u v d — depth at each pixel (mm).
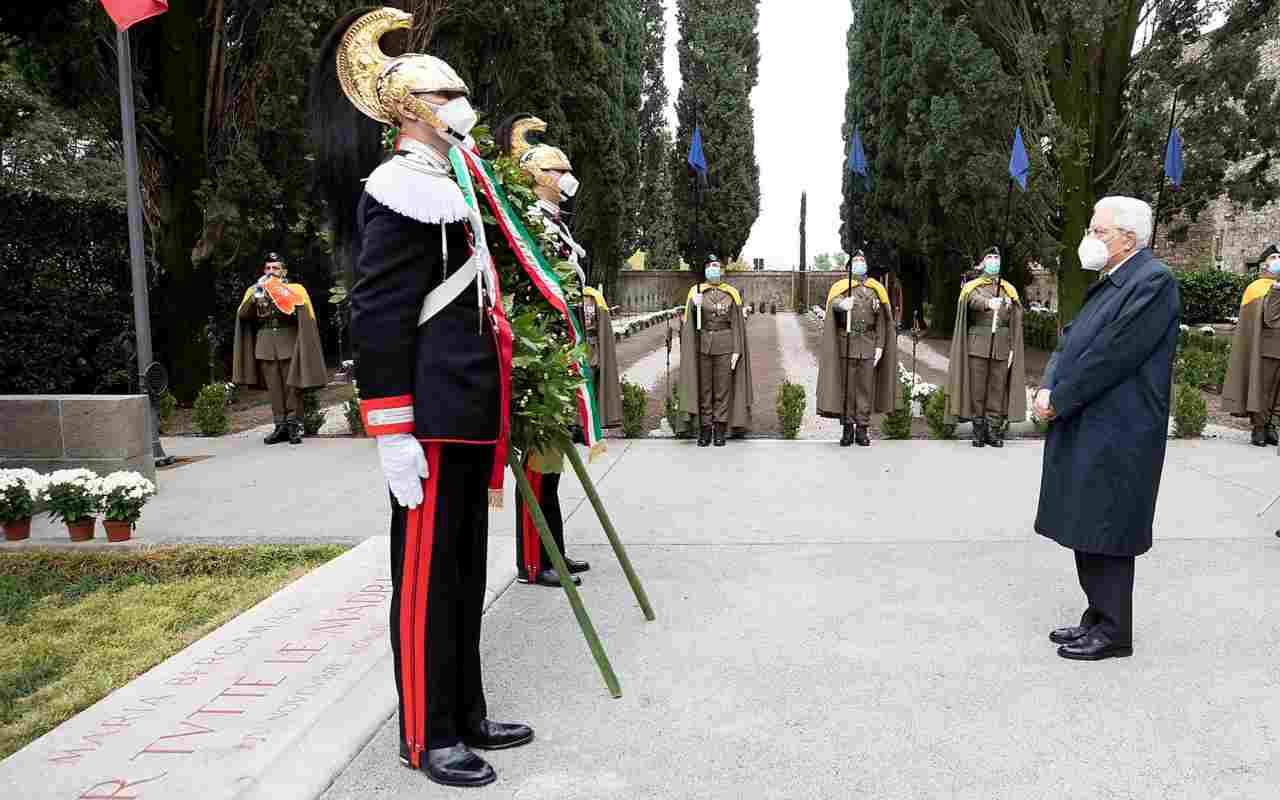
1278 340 8984
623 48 24891
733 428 9930
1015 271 22203
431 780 2879
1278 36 13797
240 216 12133
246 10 12961
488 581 4809
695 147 9492
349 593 4637
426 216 2613
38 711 3635
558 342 3678
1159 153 14016
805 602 4590
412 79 2631
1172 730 3156
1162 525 5996
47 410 7109
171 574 5496
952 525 6168
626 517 6488
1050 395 3775
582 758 3010
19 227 11844
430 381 2727
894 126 22328
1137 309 3551
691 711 3350
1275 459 8484
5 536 6152
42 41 11273
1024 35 14320
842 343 9477
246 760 2889
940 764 2941
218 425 11086
